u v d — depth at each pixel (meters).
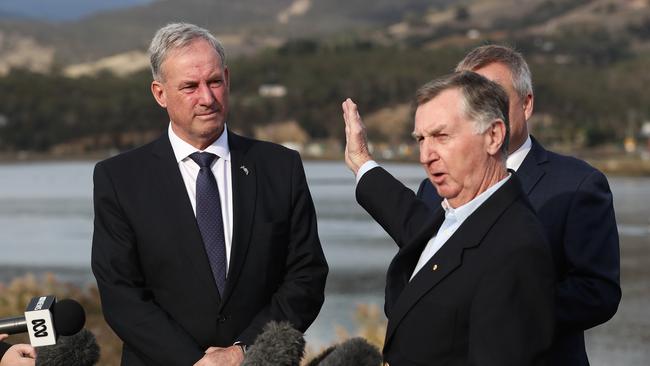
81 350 5.69
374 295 30.05
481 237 5.11
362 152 6.46
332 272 36.62
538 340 4.91
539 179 6.52
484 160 5.20
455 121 5.14
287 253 7.16
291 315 6.88
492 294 4.95
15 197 108.38
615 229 6.45
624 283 31.03
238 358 6.43
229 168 7.09
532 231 5.04
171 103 6.82
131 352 6.88
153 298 6.92
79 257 46.00
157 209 6.89
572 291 6.13
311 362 5.51
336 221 63.75
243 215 6.93
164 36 6.79
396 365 5.35
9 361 5.72
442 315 5.13
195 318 6.80
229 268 6.82
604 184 6.45
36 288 26.12
